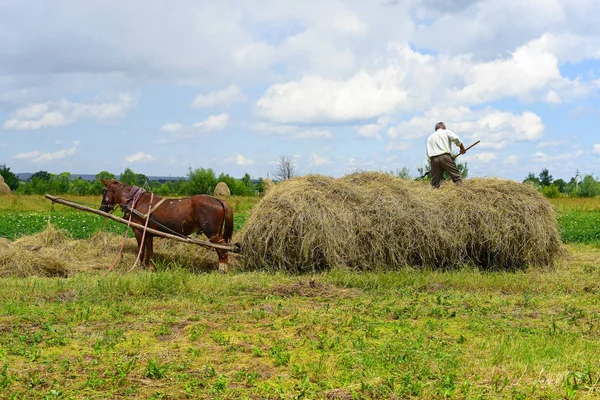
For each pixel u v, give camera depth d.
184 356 6.39
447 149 13.62
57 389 5.40
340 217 12.09
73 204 12.47
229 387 5.54
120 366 5.95
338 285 10.82
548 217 12.84
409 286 10.69
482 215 12.39
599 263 13.35
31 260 12.09
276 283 10.82
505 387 5.52
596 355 6.46
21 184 67.75
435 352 6.56
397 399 5.26
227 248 12.30
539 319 8.37
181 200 12.69
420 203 12.41
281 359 6.21
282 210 12.06
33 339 6.93
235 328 7.56
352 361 6.19
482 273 12.20
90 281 10.45
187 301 9.09
